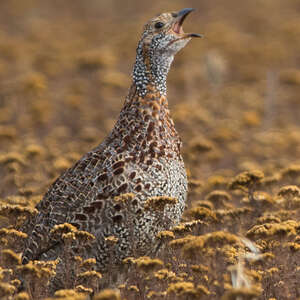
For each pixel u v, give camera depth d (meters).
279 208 20.36
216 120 41.59
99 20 84.25
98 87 49.69
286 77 53.06
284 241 16.55
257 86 52.25
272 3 89.88
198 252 13.52
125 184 16.00
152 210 15.95
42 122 39.09
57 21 82.62
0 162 24.17
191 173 26.27
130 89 17.50
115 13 89.38
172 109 41.72
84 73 55.09
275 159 31.88
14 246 17.48
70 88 48.94
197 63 58.53
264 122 41.72
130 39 68.88
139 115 16.92
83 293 14.64
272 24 77.12
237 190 21.70
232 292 12.51
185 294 13.18
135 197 15.95
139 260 14.45
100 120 41.56
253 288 13.29
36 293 15.19
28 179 24.66
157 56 17.28
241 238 15.80
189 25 75.94
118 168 16.11
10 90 45.91
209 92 49.25
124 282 16.44
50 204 16.69
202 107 44.41
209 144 27.81
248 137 37.94
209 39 67.81
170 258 16.66
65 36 73.31
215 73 48.41
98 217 16.05
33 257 16.70
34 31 74.50
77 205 16.28
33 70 56.09
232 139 34.47
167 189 16.31
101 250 16.05
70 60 58.72
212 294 14.37
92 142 33.72
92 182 16.20
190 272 15.78
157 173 16.22
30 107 42.09
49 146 31.56
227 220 19.64
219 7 88.56
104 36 73.56
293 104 46.94
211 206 19.97
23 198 20.06
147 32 17.45
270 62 60.53
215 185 23.73
